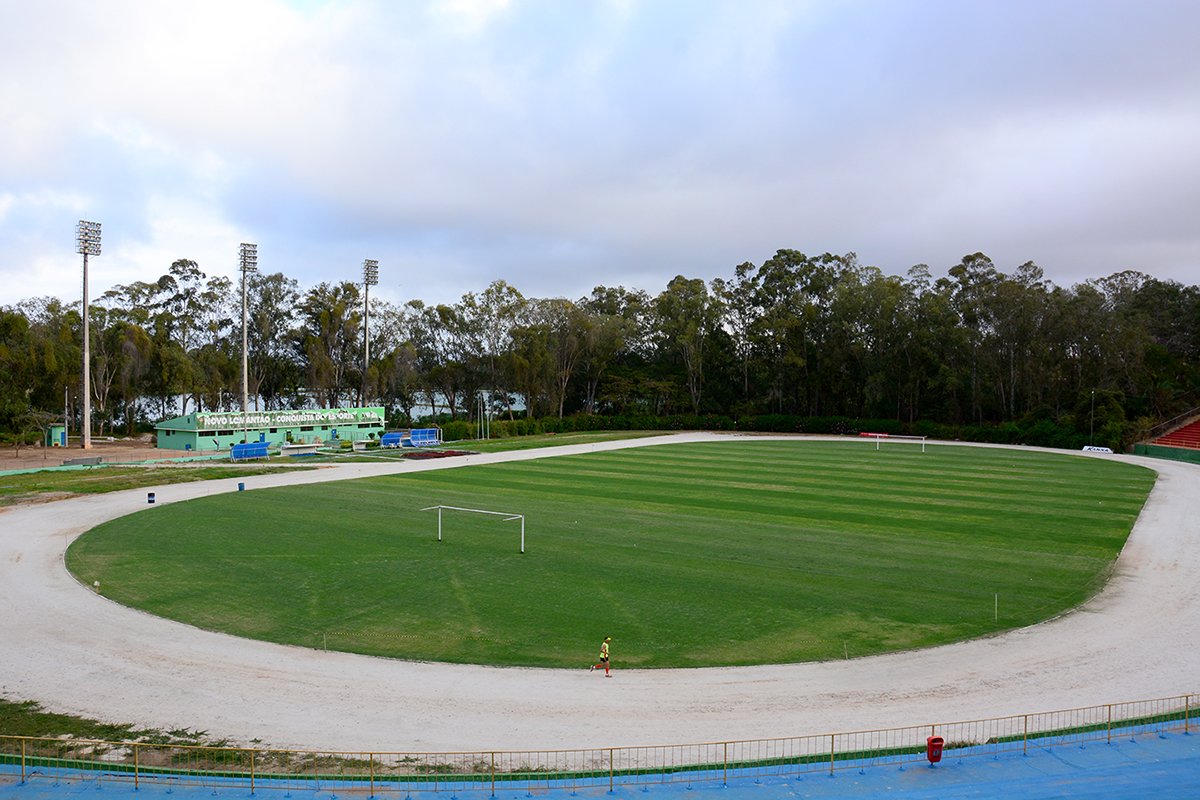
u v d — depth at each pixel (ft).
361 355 428.15
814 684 78.59
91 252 290.97
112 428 389.60
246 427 308.19
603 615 99.60
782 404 451.12
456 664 83.76
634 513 166.40
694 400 461.78
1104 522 157.99
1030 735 67.36
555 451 298.97
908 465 255.70
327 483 207.82
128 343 354.95
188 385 368.07
